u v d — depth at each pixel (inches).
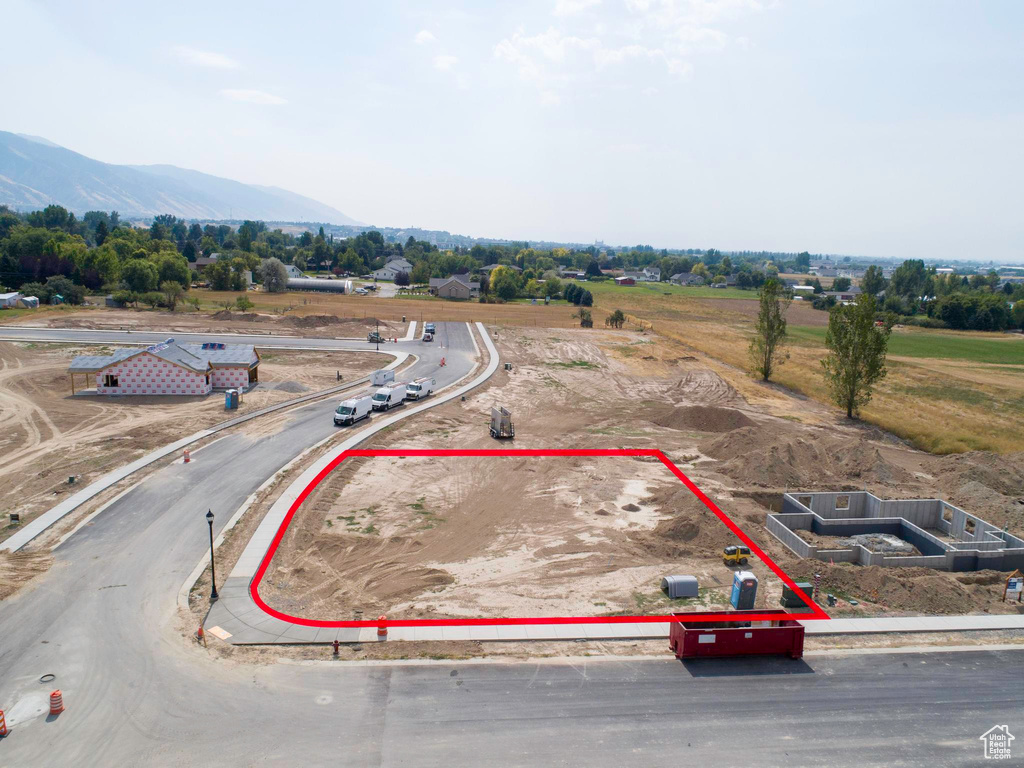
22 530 1166.3
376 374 2380.7
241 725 707.4
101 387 2182.6
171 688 764.6
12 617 900.0
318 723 713.6
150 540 1150.3
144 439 1722.4
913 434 2143.2
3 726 683.4
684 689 797.9
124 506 1290.6
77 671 790.5
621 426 2082.9
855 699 794.2
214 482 1430.9
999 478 1609.3
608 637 908.0
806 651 896.3
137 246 6619.1
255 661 822.5
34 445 1663.4
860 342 2278.5
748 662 861.2
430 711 738.2
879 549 1264.8
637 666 842.8
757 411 2370.8
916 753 706.8
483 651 864.9
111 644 847.1
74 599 952.3
